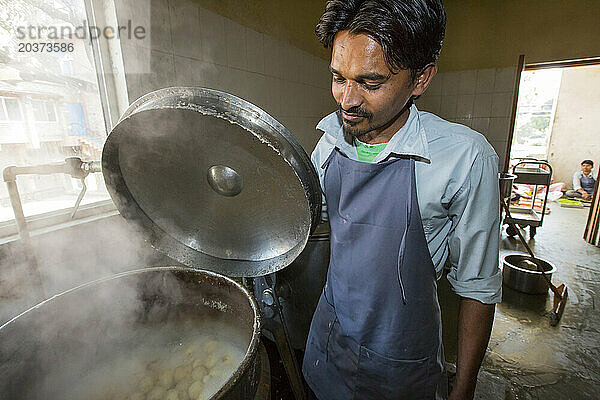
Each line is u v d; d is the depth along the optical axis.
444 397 0.96
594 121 5.94
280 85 2.24
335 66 0.57
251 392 0.55
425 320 0.81
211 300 0.82
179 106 0.52
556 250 3.32
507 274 2.57
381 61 0.53
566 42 3.28
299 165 0.57
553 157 6.36
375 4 0.51
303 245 0.68
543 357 1.83
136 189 0.76
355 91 0.57
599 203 3.38
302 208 0.65
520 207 3.95
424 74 0.63
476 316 0.76
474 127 3.84
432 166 0.70
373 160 0.76
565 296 2.34
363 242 0.80
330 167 0.88
